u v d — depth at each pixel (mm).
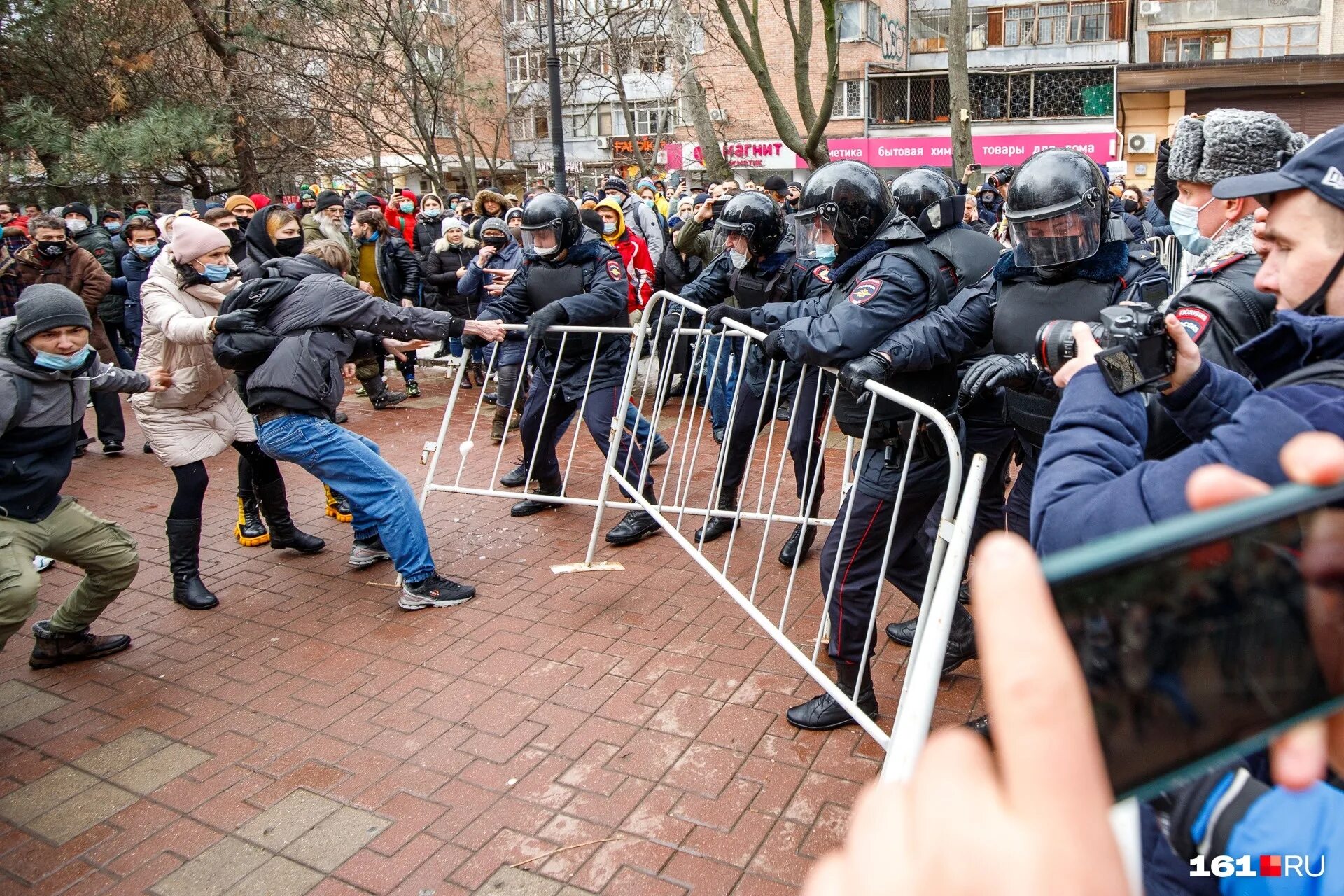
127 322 9141
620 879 2732
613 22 21016
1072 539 1194
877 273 3182
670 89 30391
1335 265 1334
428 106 16188
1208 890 1166
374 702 3736
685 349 7977
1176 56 25594
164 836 2994
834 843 2857
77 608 4020
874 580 3301
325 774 3287
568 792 3133
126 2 12180
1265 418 1063
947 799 366
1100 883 346
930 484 3178
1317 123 21859
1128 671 475
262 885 2768
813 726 3430
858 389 3006
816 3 27219
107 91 11969
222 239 4652
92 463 7574
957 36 12141
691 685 3789
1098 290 2834
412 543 4516
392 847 2904
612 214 8273
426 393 9938
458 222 9656
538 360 5465
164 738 3539
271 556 5355
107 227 10664
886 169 27516
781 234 5266
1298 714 519
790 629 4258
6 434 3582
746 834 2904
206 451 4707
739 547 5242
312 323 4363
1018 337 2945
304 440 4402
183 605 4680
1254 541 515
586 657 4031
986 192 10141
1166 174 4559
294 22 13305
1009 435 3670
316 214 8570
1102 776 376
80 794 3223
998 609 410
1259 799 1144
